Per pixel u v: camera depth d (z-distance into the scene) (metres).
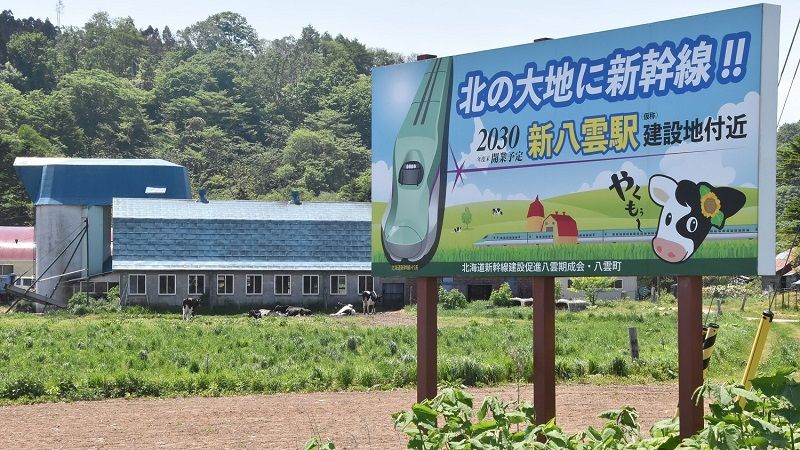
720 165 10.78
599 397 22.12
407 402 21.48
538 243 12.19
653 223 11.27
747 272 10.57
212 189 147.25
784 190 65.81
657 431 9.25
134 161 78.75
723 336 37.06
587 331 42.75
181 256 69.56
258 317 61.44
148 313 64.00
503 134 12.49
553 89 12.07
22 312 68.94
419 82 13.27
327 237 72.69
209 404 21.61
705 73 10.89
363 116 197.25
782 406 8.12
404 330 42.94
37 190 76.19
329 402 21.64
